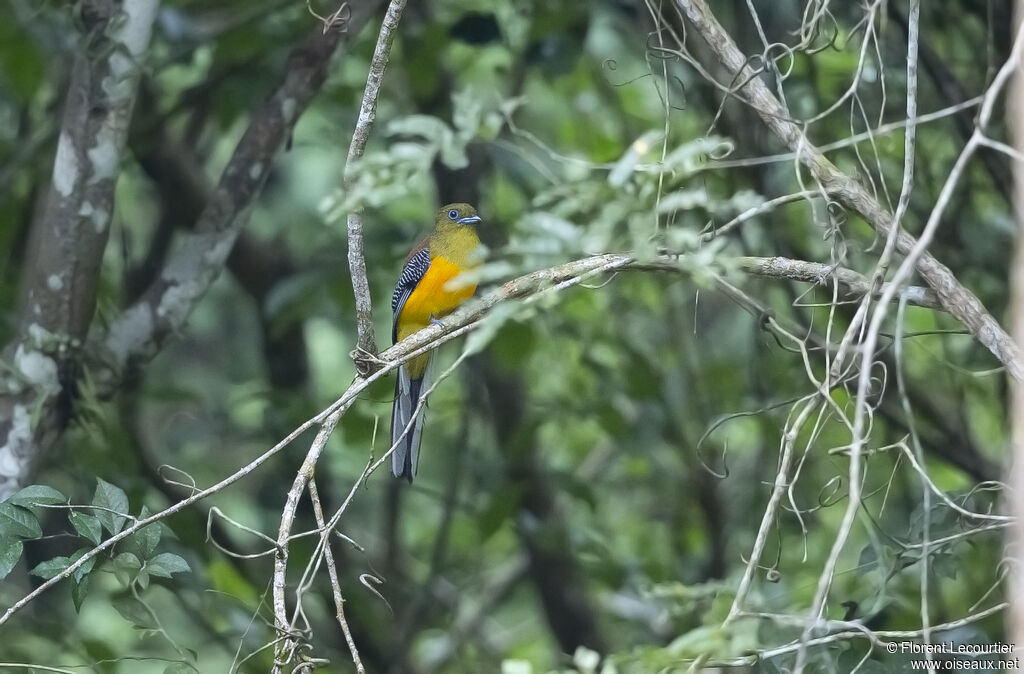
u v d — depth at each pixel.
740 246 11.82
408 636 14.05
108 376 10.09
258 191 10.52
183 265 10.35
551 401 13.56
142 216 16.16
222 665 13.31
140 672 11.50
